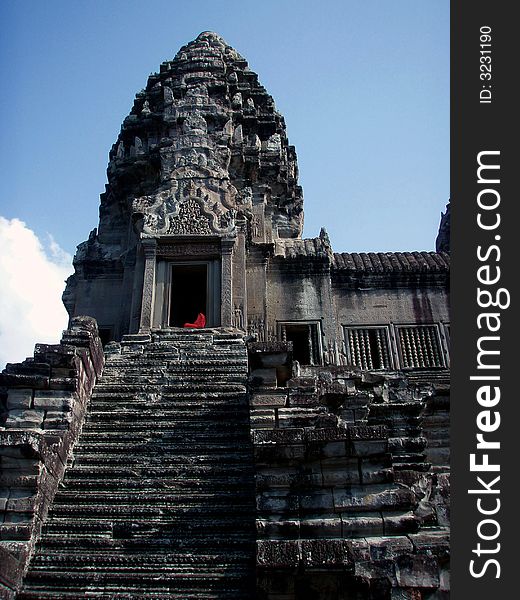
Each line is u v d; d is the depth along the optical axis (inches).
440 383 700.7
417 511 389.1
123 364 658.8
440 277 941.2
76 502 459.2
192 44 1164.5
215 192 899.4
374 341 908.0
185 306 1027.3
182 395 592.7
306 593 347.9
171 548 417.1
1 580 363.3
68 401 519.8
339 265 948.0
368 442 396.2
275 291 914.1
